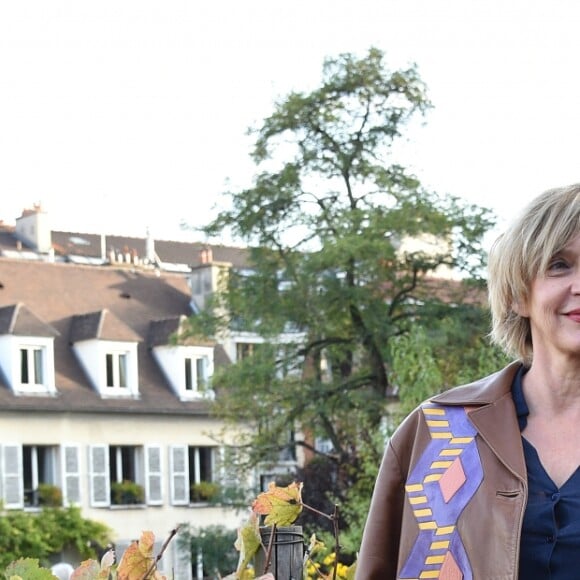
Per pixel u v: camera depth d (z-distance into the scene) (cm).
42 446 4538
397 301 3039
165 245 6638
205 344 4919
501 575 294
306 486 3117
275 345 3084
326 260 2870
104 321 4784
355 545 2061
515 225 316
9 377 4503
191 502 4797
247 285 3097
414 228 2858
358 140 3067
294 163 3066
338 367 3162
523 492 299
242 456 3175
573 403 310
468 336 2833
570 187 314
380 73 3058
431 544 307
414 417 327
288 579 343
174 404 4822
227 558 3503
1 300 4775
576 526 292
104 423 4653
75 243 6303
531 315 316
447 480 312
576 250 307
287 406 3069
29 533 4028
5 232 6047
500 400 317
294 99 3041
